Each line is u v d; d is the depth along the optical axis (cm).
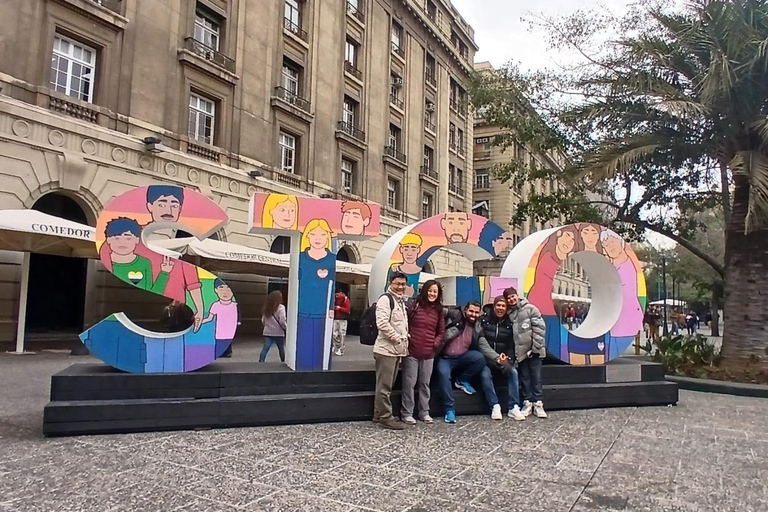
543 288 765
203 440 518
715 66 955
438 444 530
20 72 1316
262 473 427
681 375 1005
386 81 2795
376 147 2683
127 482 399
